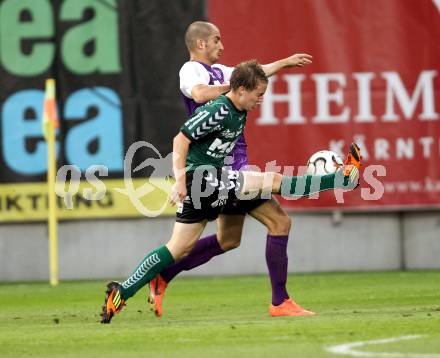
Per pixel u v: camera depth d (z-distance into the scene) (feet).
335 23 152.25
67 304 118.32
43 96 152.87
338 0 152.25
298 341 70.74
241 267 158.71
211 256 94.02
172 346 70.28
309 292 123.85
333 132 152.35
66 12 152.56
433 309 94.89
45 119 143.74
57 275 156.56
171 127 152.35
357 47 152.25
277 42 152.05
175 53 152.35
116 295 87.45
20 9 152.76
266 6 152.05
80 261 157.69
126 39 152.35
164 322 89.10
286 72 152.25
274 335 74.79
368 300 109.81
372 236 158.10
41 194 154.30
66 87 152.56
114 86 152.66
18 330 86.17
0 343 76.13
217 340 73.00
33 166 153.79
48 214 154.71
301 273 157.69
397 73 152.46
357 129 152.35
